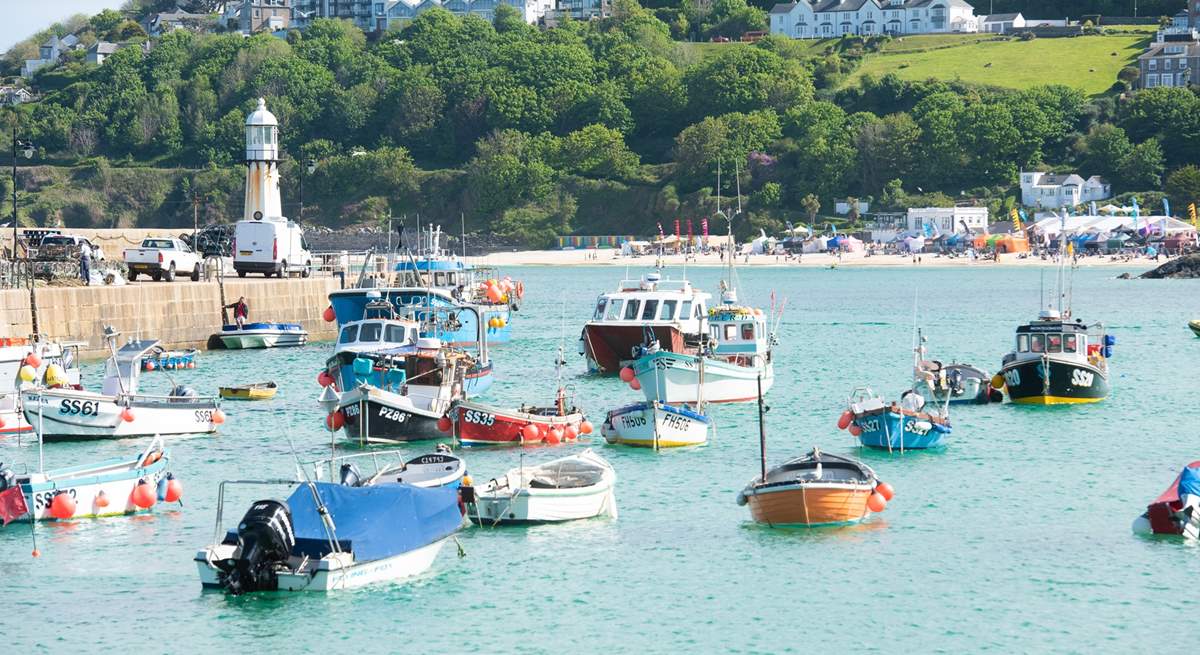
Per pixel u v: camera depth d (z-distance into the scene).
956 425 60.94
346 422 54.56
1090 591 36.81
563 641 33.56
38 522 43.25
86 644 33.41
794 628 34.38
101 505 44.03
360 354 59.19
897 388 75.12
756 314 71.50
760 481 42.59
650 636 33.84
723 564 39.12
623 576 38.09
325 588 35.75
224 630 34.16
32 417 55.16
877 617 35.09
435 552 38.44
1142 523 42.03
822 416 63.91
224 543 36.53
